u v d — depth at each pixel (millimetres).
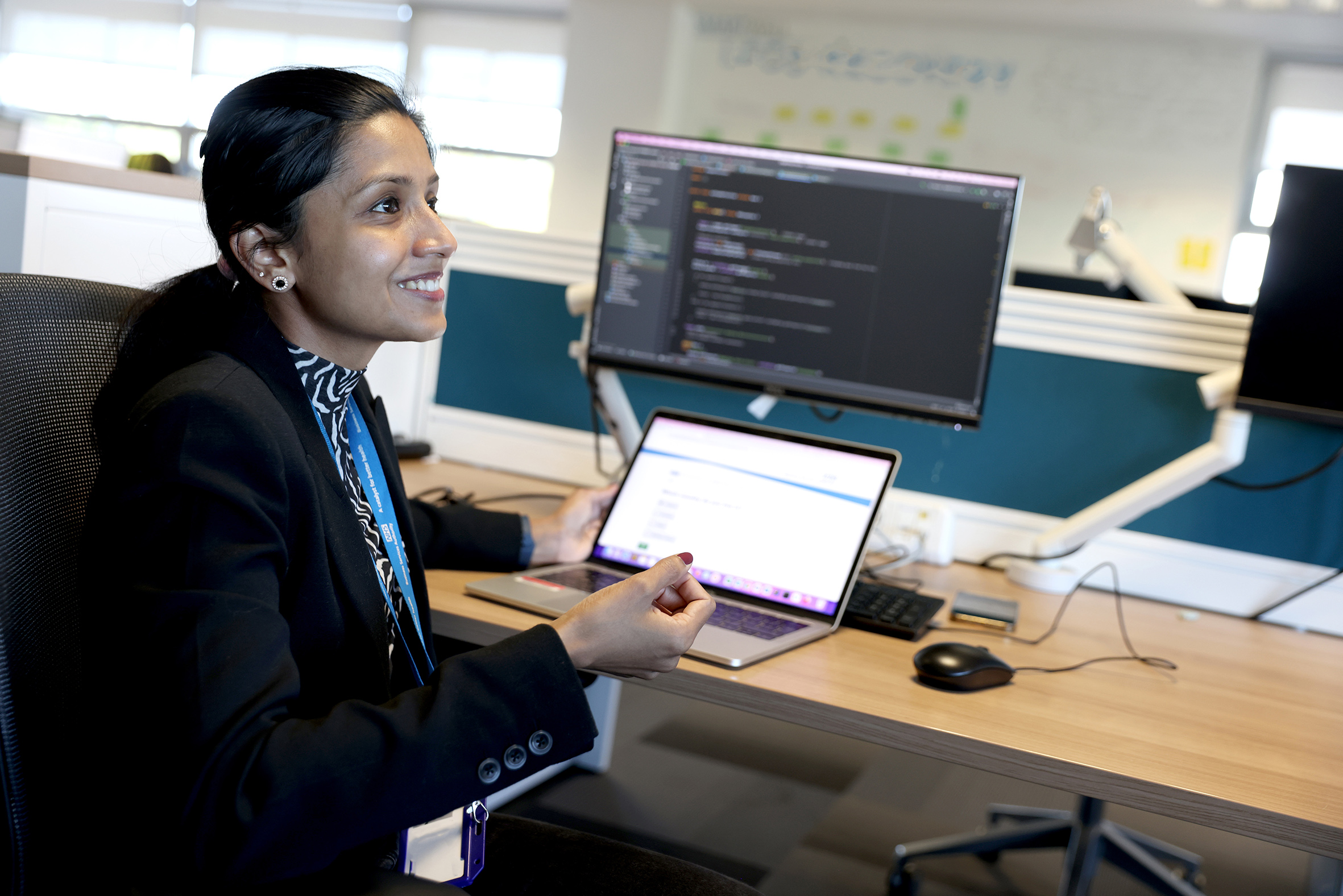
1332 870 1448
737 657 1021
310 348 834
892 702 975
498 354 1967
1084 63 5715
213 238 800
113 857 702
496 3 6922
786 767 2309
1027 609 1421
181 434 673
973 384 1471
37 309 833
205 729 608
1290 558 1527
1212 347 1567
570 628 765
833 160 1502
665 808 2066
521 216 7141
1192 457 1477
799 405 1802
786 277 1546
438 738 660
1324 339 1366
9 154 1382
